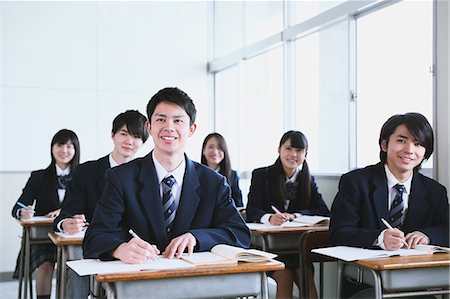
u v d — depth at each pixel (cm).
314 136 451
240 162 574
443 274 204
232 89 607
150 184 199
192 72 630
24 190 418
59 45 576
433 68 319
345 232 240
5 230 548
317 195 387
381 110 379
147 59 611
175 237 199
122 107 599
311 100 455
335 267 404
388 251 218
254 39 555
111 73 596
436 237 237
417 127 243
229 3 608
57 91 573
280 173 380
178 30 626
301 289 307
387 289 198
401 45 359
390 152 250
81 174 305
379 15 381
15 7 561
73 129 578
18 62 561
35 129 564
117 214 195
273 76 520
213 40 639
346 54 409
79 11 584
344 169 412
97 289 193
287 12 486
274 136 516
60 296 285
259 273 179
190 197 202
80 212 301
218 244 195
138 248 176
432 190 255
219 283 174
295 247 337
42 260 397
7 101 555
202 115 633
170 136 197
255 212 369
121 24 601
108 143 591
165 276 166
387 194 253
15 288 509
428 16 335
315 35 450
